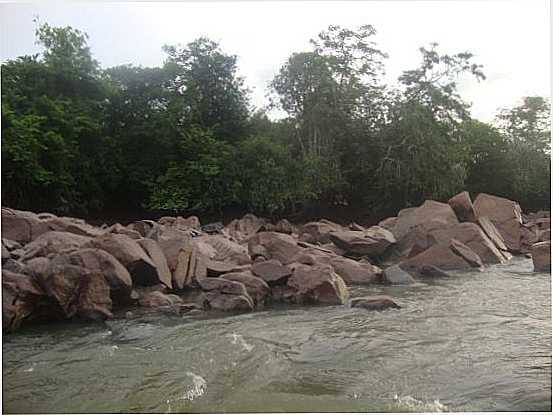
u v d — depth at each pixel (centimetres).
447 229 1991
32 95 2791
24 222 1528
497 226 2309
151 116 3161
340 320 1088
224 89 3700
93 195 3000
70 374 766
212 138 3328
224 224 3094
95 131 2941
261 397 680
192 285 1415
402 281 1547
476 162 3700
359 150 3412
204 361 822
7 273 1062
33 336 980
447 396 684
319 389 711
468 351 862
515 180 3641
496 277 1647
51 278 1076
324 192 3306
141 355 854
